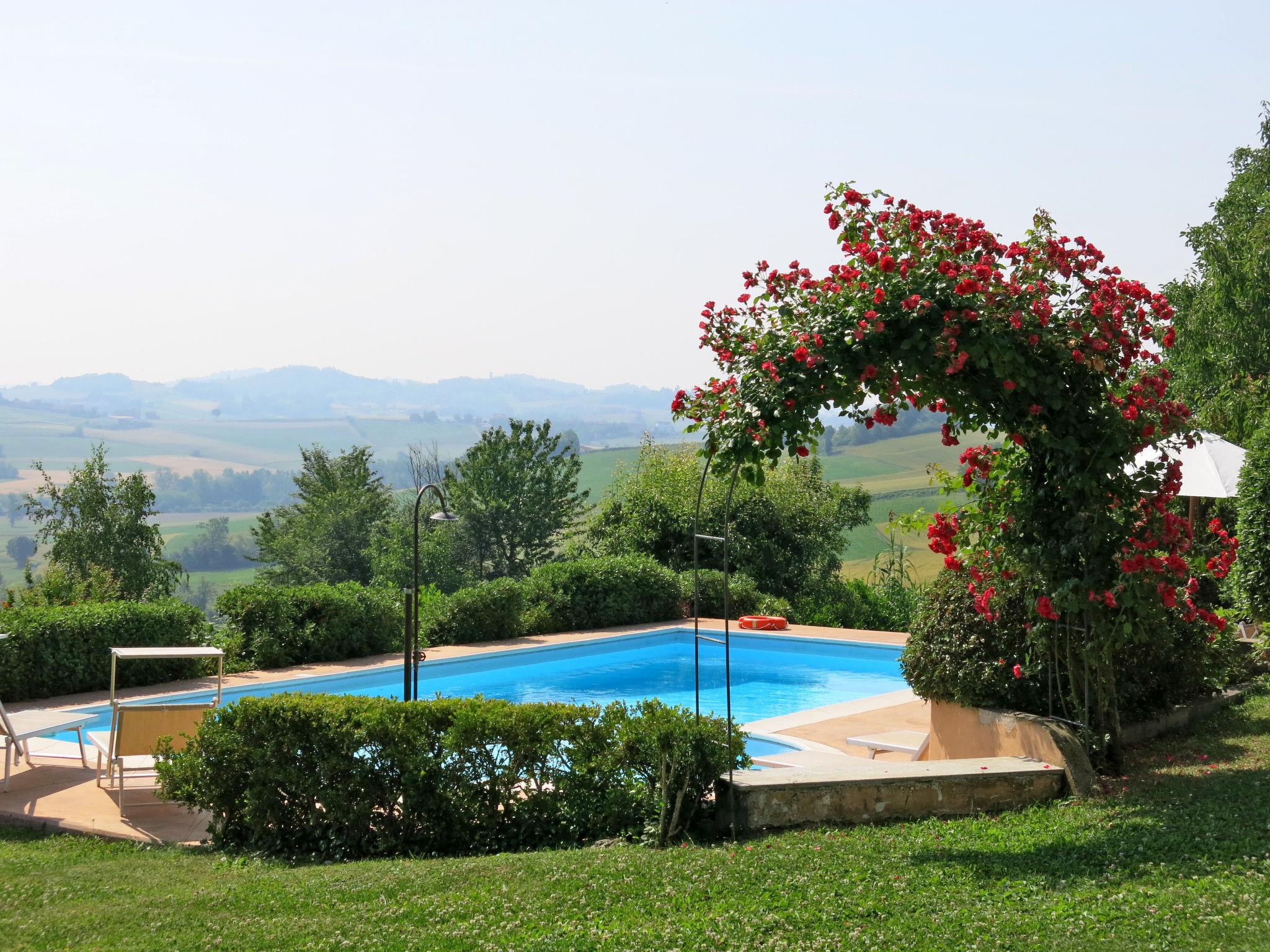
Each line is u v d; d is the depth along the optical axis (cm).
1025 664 703
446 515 1026
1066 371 596
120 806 692
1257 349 1788
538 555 3516
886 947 388
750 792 598
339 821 611
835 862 506
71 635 1104
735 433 549
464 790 610
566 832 611
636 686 1406
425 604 1544
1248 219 1931
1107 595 595
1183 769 651
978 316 559
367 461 4500
